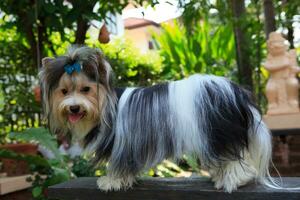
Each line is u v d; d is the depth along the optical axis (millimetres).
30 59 2021
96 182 1014
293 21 2133
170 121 839
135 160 854
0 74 2078
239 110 844
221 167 873
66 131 926
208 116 830
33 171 1608
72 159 1733
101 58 867
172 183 957
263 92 2465
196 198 888
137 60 2480
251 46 2480
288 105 1830
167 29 3084
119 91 909
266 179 907
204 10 1987
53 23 1613
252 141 880
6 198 1768
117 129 864
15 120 2068
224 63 3072
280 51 1864
